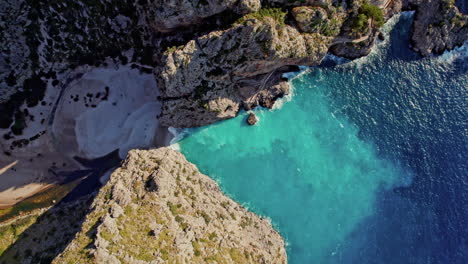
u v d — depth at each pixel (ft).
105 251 160.76
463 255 228.63
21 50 213.87
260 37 203.21
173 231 180.75
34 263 192.95
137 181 199.21
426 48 270.67
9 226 214.48
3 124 221.87
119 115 241.14
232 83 231.71
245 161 241.96
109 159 238.07
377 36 271.90
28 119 226.79
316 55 236.63
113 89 240.32
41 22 212.23
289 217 230.68
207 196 217.97
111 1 213.87
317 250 224.53
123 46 233.35
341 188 240.53
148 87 244.63
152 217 182.50
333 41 242.78
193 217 196.54
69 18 215.31
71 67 230.89
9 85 218.18
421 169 248.11
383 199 239.71
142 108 243.60
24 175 228.22
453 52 275.59
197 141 244.63
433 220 235.81
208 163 239.50
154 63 241.35
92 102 237.66
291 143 249.14
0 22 203.92
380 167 247.29
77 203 224.74
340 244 226.99
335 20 229.86
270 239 216.54
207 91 222.89
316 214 232.73
